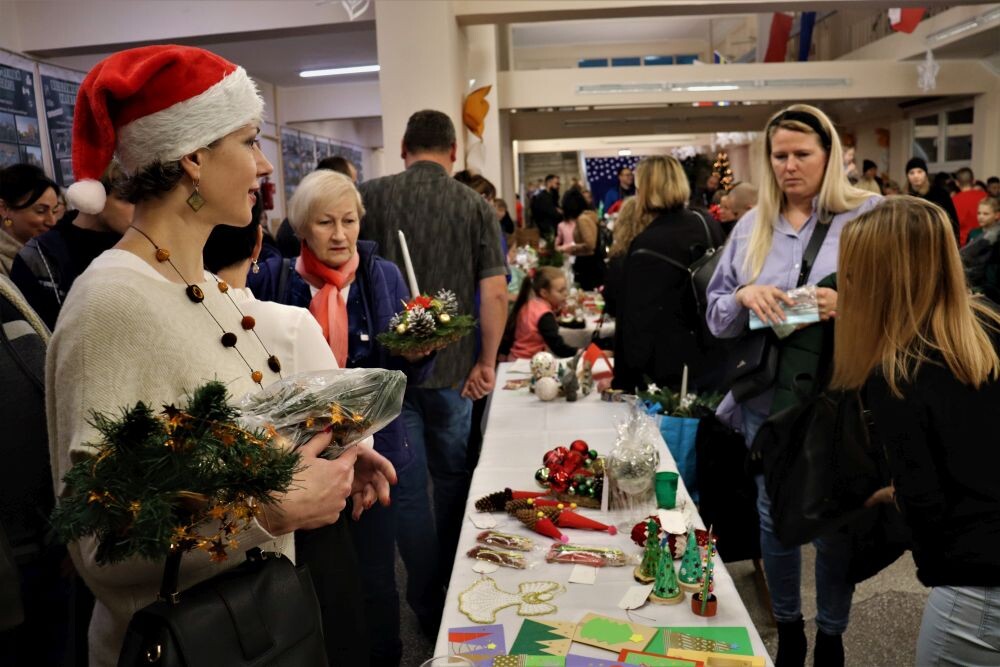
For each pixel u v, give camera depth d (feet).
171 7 20.72
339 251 6.81
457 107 23.15
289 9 20.77
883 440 4.72
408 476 8.34
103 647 3.48
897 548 5.96
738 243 8.17
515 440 8.39
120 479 2.60
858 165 49.19
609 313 15.12
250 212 3.61
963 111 42.06
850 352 5.20
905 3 24.73
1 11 19.92
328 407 3.38
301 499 3.25
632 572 5.37
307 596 3.29
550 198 36.63
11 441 4.61
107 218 6.96
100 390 3.00
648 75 38.17
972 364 4.41
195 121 3.23
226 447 2.79
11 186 8.87
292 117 38.47
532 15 23.70
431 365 7.16
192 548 3.01
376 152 58.08
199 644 2.89
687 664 4.25
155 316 3.17
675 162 11.12
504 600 5.04
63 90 20.66
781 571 7.48
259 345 3.77
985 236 14.17
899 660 8.38
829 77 39.01
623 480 6.24
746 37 63.05
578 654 4.40
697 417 8.84
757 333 7.57
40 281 6.94
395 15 21.89
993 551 4.34
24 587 4.81
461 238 8.77
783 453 5.82
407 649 8.90
